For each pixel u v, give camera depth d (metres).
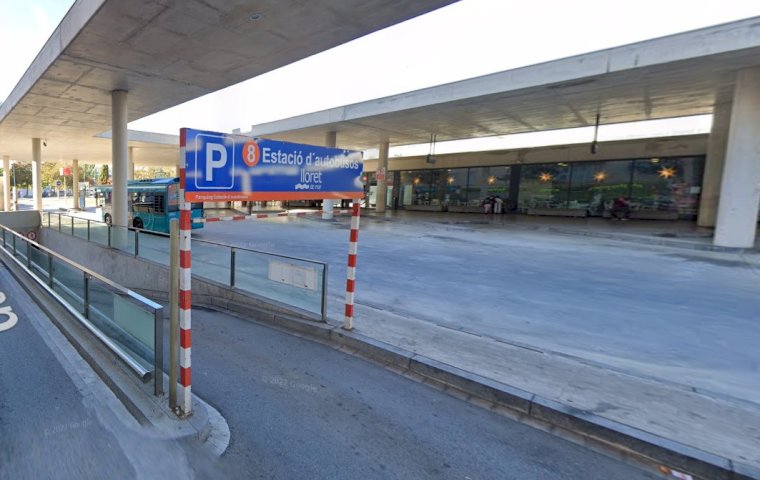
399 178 32.31
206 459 2.64
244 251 6.45
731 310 6.04
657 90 12.34
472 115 16.22
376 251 10.98
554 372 3.85
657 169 20.91
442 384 3.81
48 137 22.30
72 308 5.26
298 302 5.67
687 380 3.80
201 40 8.48
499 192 27.06
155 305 3.23
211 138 3.09
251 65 10.04
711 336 4.98
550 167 24.69
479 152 27.27
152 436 2.79
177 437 2.76
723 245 11.41
